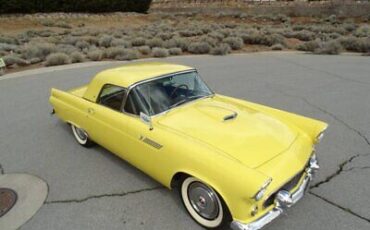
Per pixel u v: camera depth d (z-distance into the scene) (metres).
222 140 3.08
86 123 4.57
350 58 13.49
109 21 34.75
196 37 19.89
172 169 3.23
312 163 3.46
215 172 2.78
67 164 4.63
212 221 3.13
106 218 3.43
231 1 38.53
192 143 3.08
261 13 34.44
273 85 8.87
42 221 3.41
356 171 4.20
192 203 3.30
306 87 8.59
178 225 3.29
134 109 3.76
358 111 6.54
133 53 14.05
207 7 39.72
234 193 2.65
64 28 28.78
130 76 3.93
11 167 4.57
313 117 6.29
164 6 45.28
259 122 3.49
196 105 3.89
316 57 13.90
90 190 3.95
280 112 4.07
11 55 13.63
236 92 8.23
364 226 3.18
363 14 27.50
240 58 13.87
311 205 3.52
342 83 8.94
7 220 3.43
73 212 3.54
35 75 10.95
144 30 25.00
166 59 13.81
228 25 27.62
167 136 3.27
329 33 20.97
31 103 7.70
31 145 5.30
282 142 3.18
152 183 4.07
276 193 2.81
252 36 18.56
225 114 3.56
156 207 3.59
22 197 3.84
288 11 32.47
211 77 10.02
